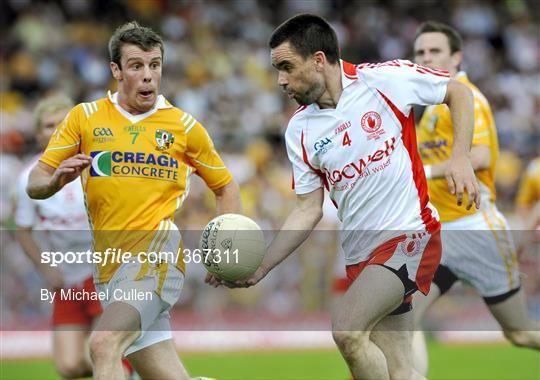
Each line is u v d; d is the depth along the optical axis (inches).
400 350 863.7
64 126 860.6
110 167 845.8
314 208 876.6
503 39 3560.5
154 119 858.8
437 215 860.0
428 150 1089.4
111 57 857.5
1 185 2046.0
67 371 1130.0
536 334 1086.4
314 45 818.2
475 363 1609.3
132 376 1082.7
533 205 1537.9
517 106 3186.5
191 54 2945.4
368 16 3484.3
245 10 3292.3
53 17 2994.6
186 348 1913.1
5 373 1501.0
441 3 3627.0
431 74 840.3
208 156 888.3
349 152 832.3
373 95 830.5
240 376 1472.7
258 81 2960.1
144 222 844.6
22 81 2672.2
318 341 1967.3
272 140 2463.1
